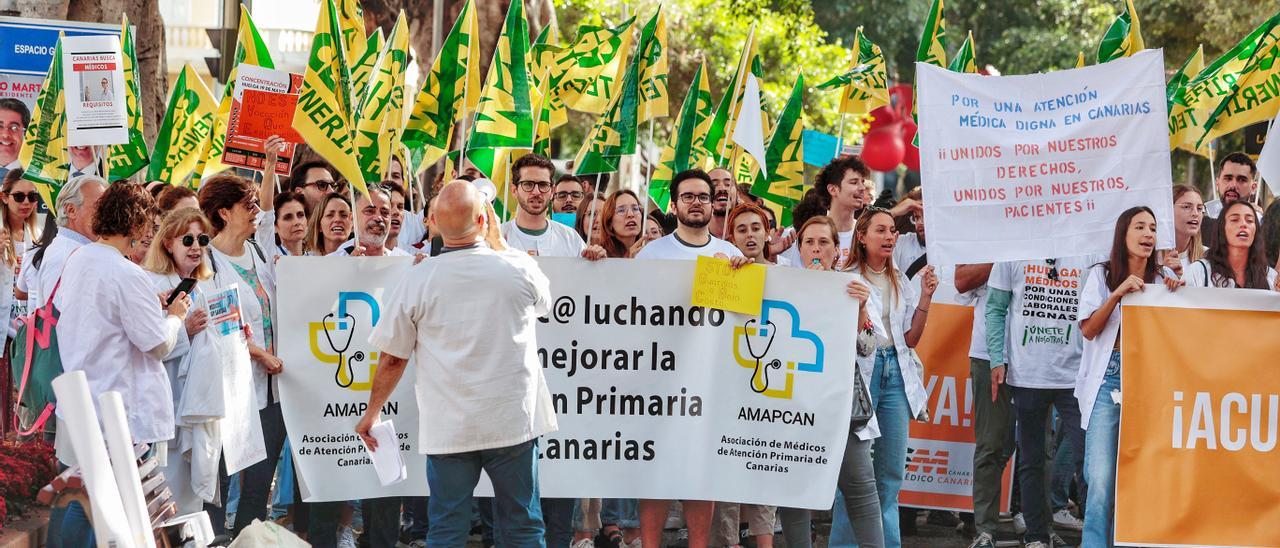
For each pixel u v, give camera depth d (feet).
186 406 21.35
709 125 35.70
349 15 32.71
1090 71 24.30
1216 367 23.29
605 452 22.99
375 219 24.77
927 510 32.07
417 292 19.69
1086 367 24.11
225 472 23.79
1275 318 23.32
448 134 29.60
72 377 17.47
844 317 22.72
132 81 31.14
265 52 32.83
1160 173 24.16
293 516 25.12
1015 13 111.45
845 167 28.55
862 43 35.14
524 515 20.07
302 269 23.03
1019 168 24.34
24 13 43.83
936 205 24.36
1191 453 23.30
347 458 23.09
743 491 22.86
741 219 25.40
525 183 26.68
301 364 22.99
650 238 29.73
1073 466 30.07
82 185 21.83
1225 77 32.48
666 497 22.97
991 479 27.20
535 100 33.50
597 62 35.53
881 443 23.77
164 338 20.30
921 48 33.71
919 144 24.35
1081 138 24.26
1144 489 23.32
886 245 23.88
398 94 30.04
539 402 20.34
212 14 80.43
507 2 62.44
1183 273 24.89
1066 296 26.53
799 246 25.00
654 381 22.98
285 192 25.89
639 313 22.97
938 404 29.04
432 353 19.67
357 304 23.15
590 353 22.97
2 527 21.06
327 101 24.06
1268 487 23.31
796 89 31.17
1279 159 25.40
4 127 37.04
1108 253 24.21
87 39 27.94
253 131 28.58
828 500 22.56
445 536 19.72
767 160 31.24
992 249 24.32
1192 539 23.32
